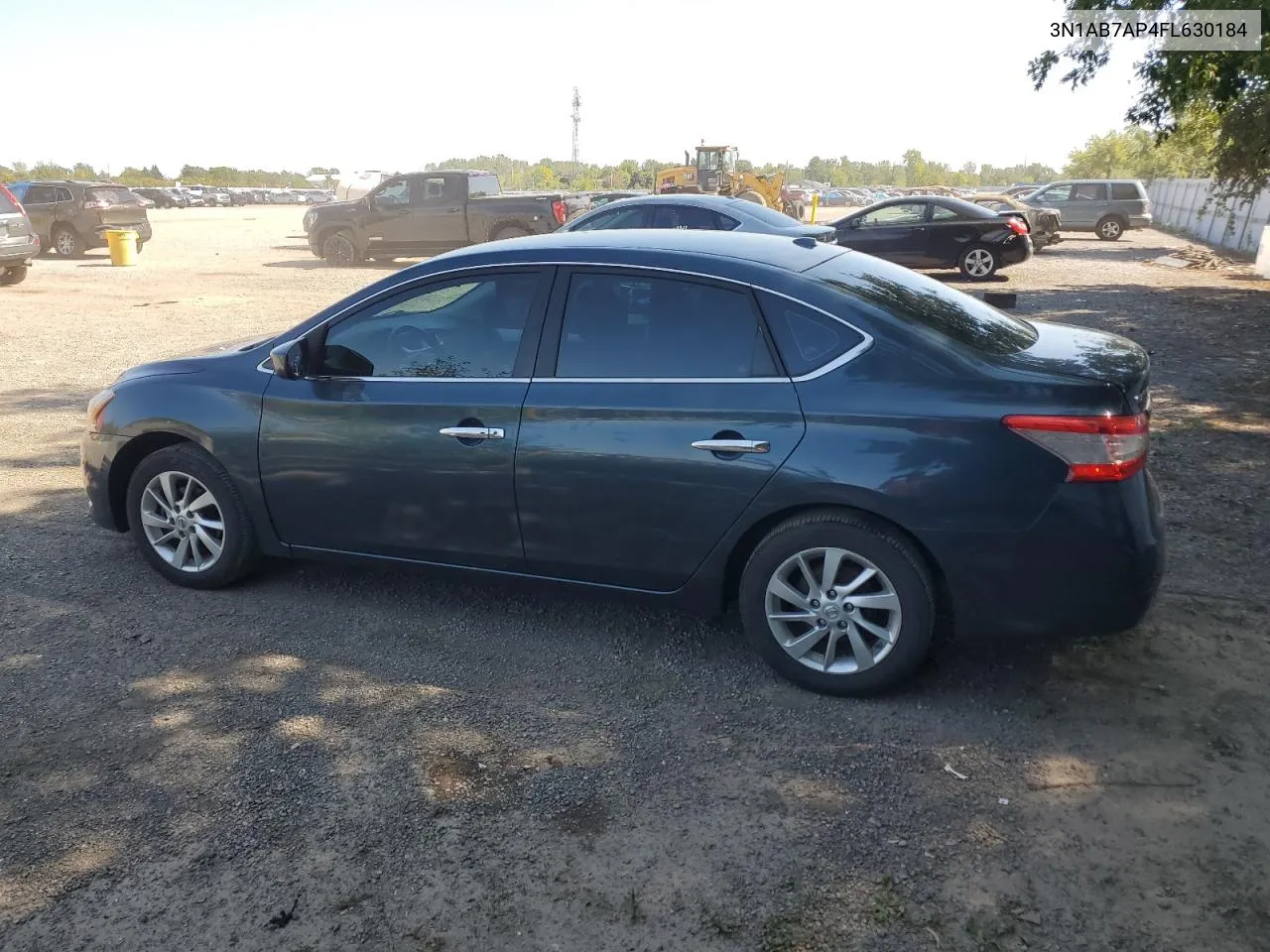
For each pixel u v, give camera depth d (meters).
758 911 2.73
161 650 4.24
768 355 3.74
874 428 3.53
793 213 38.34
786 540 3.73
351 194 37.66
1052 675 3.93
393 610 4.62
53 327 13.12
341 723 3.67
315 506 4.48
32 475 6.69
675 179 36.66
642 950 2.60
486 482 4.11
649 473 3.84
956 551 3.48
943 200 18.48
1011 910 2.71
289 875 2.89
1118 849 2.95
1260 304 14.40
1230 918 2.67
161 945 2.63
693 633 4.39
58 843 3.02
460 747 3.52
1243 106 14.50
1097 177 80.94
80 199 24.06
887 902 2.75
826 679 3.80
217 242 30.25
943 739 3.53
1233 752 3.41
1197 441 7.06
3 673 4.02
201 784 3.30
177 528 4.81
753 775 3.34
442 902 2.78
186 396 4.66
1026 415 3.39
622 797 3.23
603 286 4.03
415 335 4.31
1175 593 4.61
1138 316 13.20
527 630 4.43
